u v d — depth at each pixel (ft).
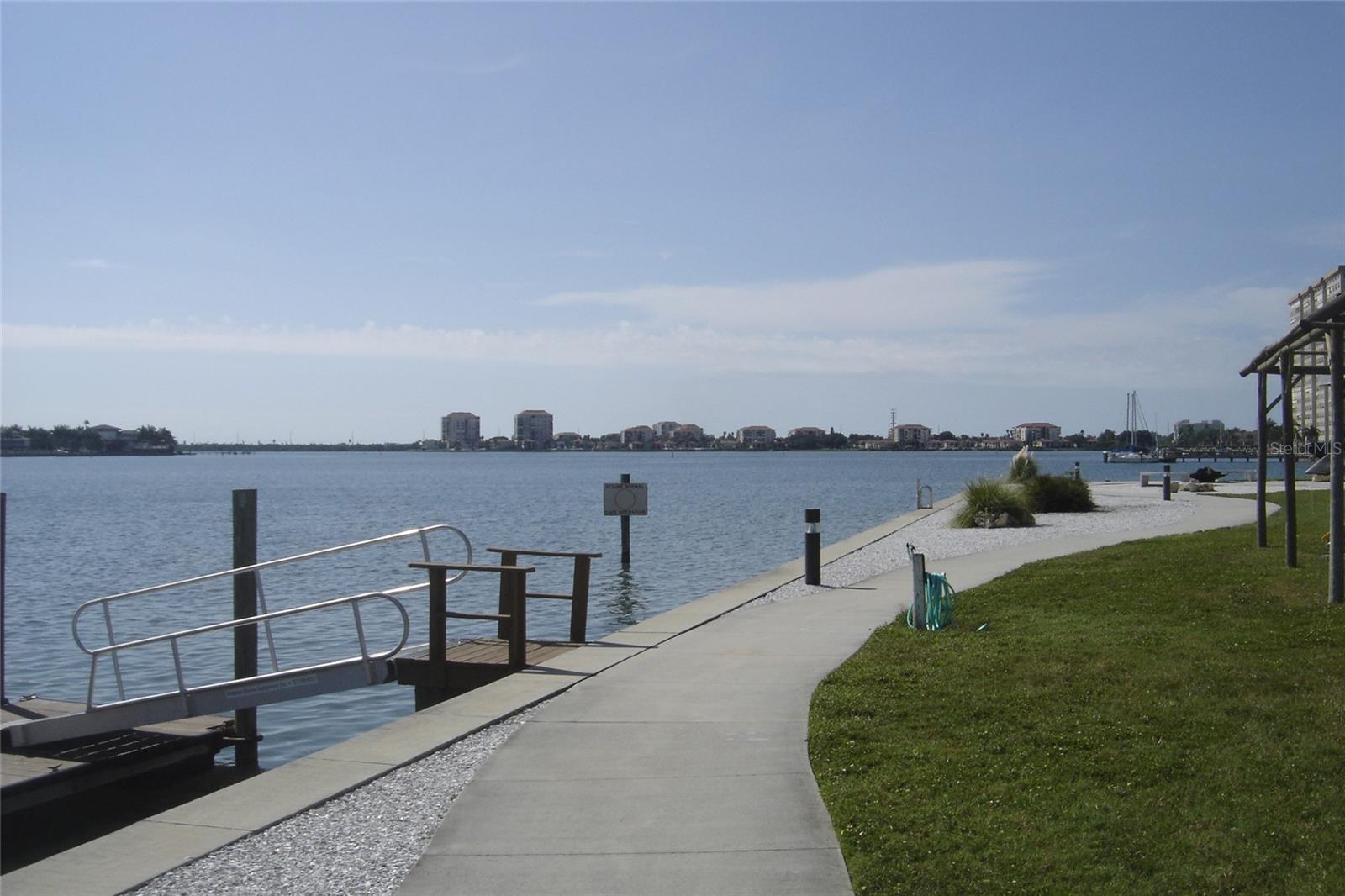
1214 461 462.60
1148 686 29.35
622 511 80.07
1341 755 22.95
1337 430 41.11
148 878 18.61
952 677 31.53
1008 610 43.42
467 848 19.39
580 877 18.02
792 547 100.32
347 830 20.98
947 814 20.35
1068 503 112.47
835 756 24.36
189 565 97.04
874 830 19.61
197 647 53.88
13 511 187.93
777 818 20.67
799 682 32.71
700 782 22.99
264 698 34.40
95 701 42.91
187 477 411.54
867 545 80.53
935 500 180.45
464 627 57.52
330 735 37.24
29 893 18.02
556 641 41.27
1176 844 18.66
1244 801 20.49
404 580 78.84
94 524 152.66
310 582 78.38
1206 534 73.67
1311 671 30.25
